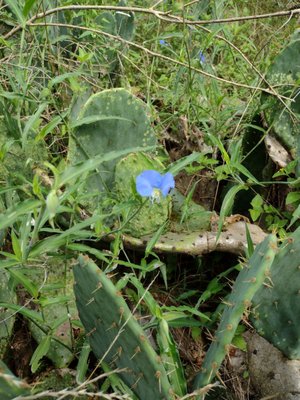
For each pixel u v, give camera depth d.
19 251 0.38
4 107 0.53
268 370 0.47
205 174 0.64
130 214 0.52
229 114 0.70
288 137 0.61
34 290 0.40
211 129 0.68
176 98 0.69
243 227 0.57
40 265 0.47
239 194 0.64
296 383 0.46
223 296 0.57
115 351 0.40
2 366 0.31
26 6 0.51
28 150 0.54
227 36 0.76
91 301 0.39
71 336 0.47
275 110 0.62
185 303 0.56
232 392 0.49
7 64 0.59
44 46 0.63
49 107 0.64
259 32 1.00
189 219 0.56
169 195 0.53
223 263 0.58
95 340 0.42
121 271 0.57
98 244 0.55
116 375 0.43
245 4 1.07
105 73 0.72
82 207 0.54
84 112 0.53
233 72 0.83
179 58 0.64
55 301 0.42
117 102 0.54
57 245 0.40
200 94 0.75
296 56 0.62
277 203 0.65
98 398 0.44
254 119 0.65
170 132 0.68
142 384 0.39
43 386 0.46
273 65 0.63
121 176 0.52
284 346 0.44
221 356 0.39
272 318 0.43
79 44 0.68
